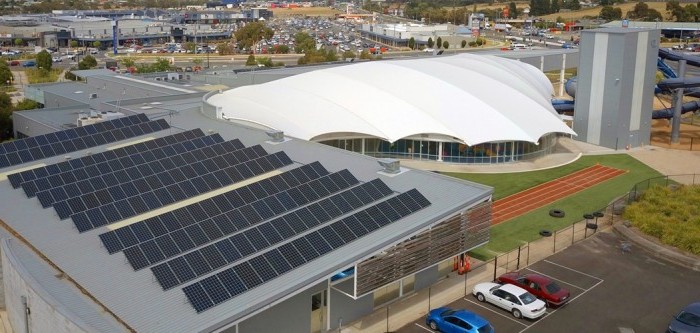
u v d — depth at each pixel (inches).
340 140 2413.9
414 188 1471.5
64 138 1835.6
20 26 7824.8
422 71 2827.3
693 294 1398.9
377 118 2431.1
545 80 3644.2
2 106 2906.0
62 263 1103.6
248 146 1808.6
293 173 1512.1
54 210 1321.4
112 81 3257.9
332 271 1115.9
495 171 2395.4
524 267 1535.4
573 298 1379.2
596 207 2004.2
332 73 2807.6
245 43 7519.7
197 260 1091.9
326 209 1325.0
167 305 978.1
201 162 1600.6
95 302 985.5
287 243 1156.5
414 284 1390.3
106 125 1948.8
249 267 1069.8
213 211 1291.8
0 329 1166.3
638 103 2802.7
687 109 3051.2
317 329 1192.2
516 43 7573.8
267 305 1010.7
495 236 1752.0
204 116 2196.1
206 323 933.8
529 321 1273.4
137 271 1072.8
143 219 1289.4
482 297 1349.7
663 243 1663.4
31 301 1026.7
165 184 1459.2
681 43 7249.0
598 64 2770.7
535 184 2249.0
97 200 1349.7
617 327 1254.9
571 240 1718.8
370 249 1183.6
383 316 1282.0
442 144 2453.2
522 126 2497.5
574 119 2913.4
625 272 1512.1
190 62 6363.2
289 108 2442.2
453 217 1366.9
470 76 2874.0
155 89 2955.2
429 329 1227.9
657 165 2536.9
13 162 1673.2
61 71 5590.6
